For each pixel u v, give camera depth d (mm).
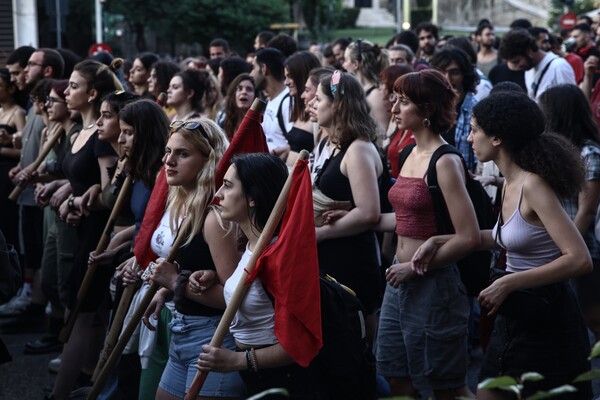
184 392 3799
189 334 3738
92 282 4941
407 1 31359
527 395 3473
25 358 6355
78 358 5023
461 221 3975
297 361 3078
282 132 6371
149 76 8109
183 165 3773
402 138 5785
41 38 23547
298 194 3109
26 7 22766
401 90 4117
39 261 7039
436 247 3998
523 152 3479
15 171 6953
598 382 5383
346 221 4465
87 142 5227
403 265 4074
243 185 3312
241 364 3166
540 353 3465
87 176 5227
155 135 4535
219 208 3635
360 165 4500
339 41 10188
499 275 3572
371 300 4672
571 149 3479
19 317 7047
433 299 4082
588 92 9078
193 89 6934
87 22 29438
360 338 3291
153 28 31250
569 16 18297
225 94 7754
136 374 4316
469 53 8617
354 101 4555
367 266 4621
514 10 41906
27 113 7652
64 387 5031
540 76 7922
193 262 3711
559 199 3488
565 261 3365
